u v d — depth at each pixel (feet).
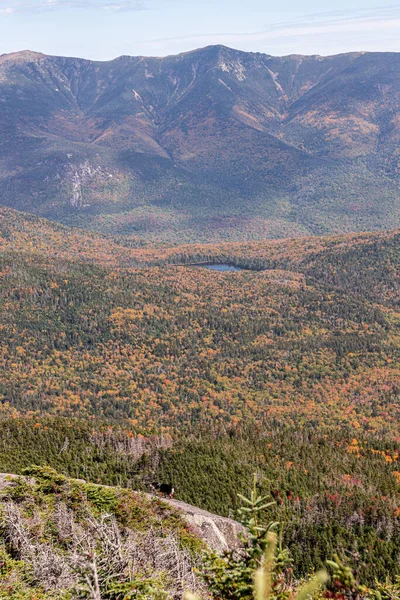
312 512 223.30
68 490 79.20
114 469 261.24
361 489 264.52
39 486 78.07
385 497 259.19
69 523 65.00
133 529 70.03
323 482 266.36
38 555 54.60
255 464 281.33
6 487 78.95
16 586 49.78
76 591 40.70
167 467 270.26
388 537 205.87
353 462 312.29
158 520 79.05
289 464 291.99
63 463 262.67
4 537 62.03
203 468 267.80
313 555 195.21
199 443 309.83
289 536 197.98
